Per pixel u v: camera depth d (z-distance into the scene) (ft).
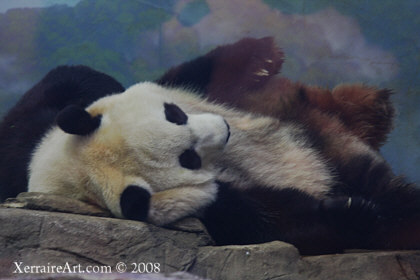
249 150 31.48
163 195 25.70
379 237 28.89
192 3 48.32
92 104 29.09
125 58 46.96
